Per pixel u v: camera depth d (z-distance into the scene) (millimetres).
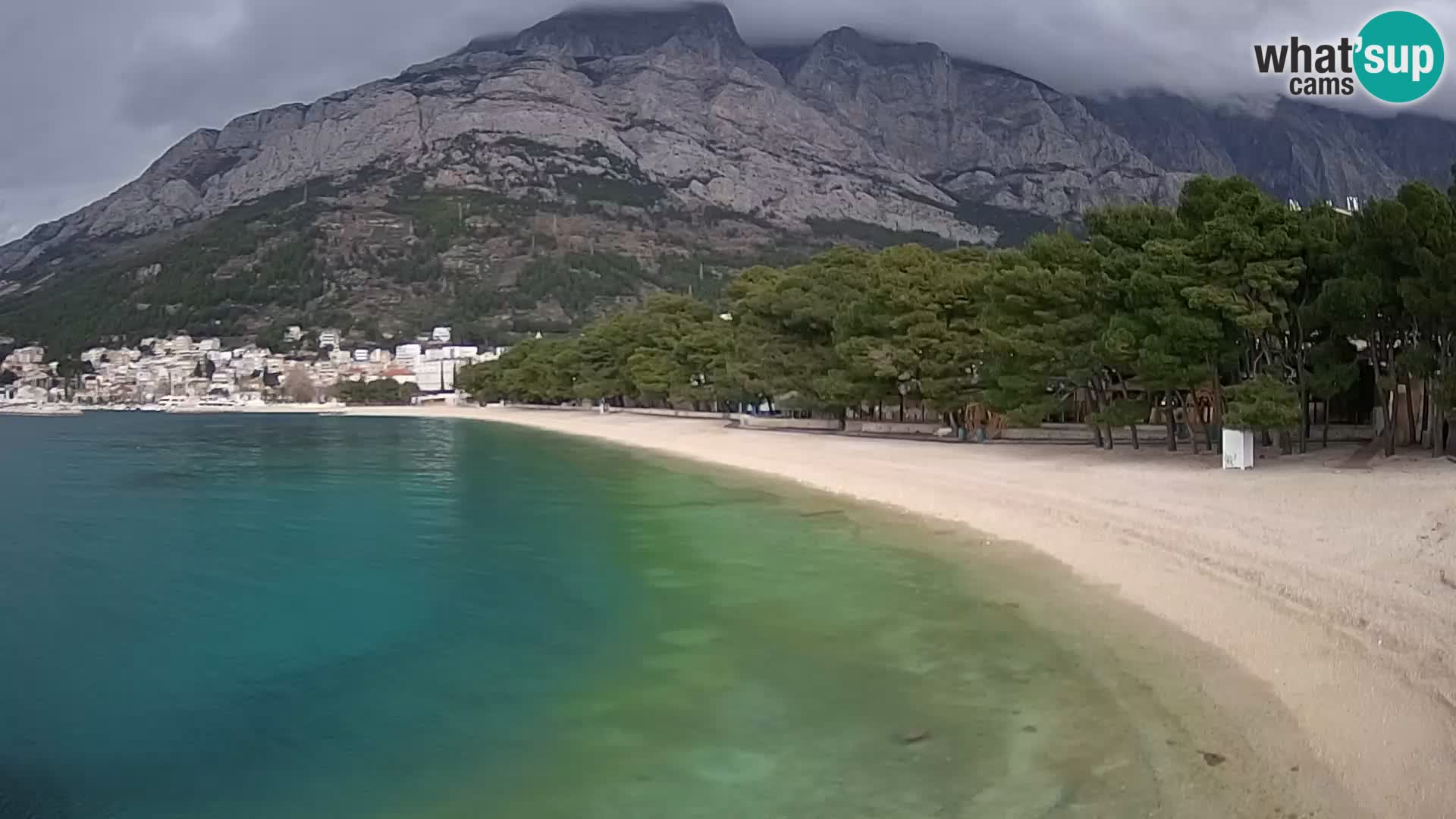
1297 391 41031
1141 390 51188
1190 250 40656
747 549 29797
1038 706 14922
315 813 13203
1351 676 14844
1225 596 20125
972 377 59844
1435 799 10969
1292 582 20281
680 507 40094
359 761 14742
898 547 29000
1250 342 42094
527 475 56812
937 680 16469
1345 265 37750
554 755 14398
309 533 36719
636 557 29234
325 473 61094
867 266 75875
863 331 64938
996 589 22703
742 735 14672
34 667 20094
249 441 100688
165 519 41312
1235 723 13523
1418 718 13102
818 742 14148
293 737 15938
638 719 15617
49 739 16188
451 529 36688
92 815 13398
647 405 130375
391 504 44906
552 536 34062
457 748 15000
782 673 17375
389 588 26531
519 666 18875
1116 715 14266
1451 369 35781
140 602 25844
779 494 43531
